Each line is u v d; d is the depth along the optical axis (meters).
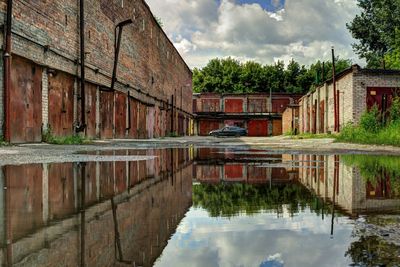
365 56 42.78
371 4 41.81
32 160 6.48
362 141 16.03
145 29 29.92
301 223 1.99
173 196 3.03
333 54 26.58
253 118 61.16
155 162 6.73
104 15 19.86
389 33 39.62
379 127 19.31
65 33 14.89
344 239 1.66
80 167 5.44
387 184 3.86
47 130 13.34
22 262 1.37
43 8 12.95
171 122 42.88
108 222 2.03
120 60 22.91
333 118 26.20
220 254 1.43
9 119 10.50
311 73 69.69
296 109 44.03
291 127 45.56
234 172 5.17
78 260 1.37
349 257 1.41
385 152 10.45
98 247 1.53
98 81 18.91
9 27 10.30
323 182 4.03
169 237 1.69
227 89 72.69
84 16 16.83
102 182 3.95
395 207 2.50
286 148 13.17
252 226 1.92
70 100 15.48
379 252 1.46
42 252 1.48
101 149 10.69
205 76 74.19
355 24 42.47
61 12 14.48
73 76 15.72
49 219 2.12
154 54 33.69
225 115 60.91
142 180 4.18
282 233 1.76
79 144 13.48
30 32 12.02
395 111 20.48
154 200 2.81
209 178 4.41
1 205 2.60
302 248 1.51
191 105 59.97
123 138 23.88
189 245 1.54
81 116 15.99
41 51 12.81
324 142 18.25
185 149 12.31
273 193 3.20
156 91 34.69
